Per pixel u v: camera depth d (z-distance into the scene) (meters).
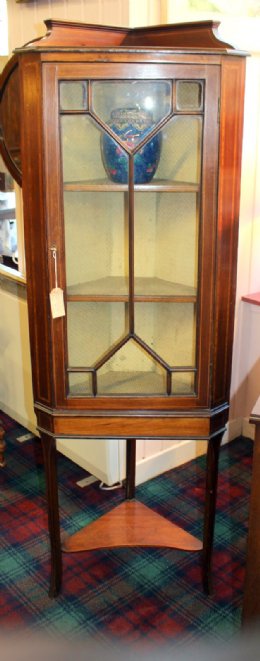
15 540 1.95
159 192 1.32
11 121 1.64
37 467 2.36
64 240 1.32
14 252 2.41
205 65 1.19
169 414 1.45
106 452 2.16
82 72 1.20
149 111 1.24
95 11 1.78
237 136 1.27
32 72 1.21
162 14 1.75
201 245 1.32
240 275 2.28
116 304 1.40
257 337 2.34
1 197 2.37
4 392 2.71
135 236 1.37
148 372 1.47
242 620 1.34
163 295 1.37
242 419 2.52
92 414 1.45
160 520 1.87
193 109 1.23
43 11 1.94
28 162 1.28
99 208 1.34
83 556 1.89
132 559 1.88
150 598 1.71
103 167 1.32
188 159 1.30
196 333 1.40
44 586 1.76
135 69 1.19
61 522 2.03
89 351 1.44
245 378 2.45
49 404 1.46
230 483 2.22
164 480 2.27
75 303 1.39
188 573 1.81
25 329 2.37
